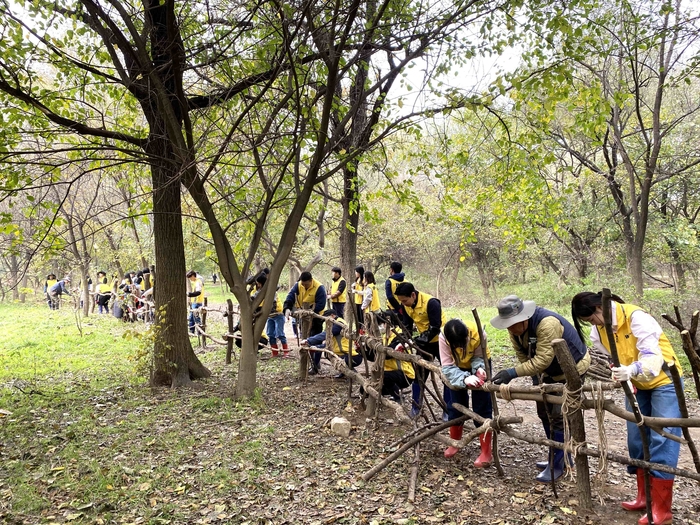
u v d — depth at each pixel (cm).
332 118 820
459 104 629
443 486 429
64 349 1222
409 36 624
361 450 509
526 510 382
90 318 1903
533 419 638
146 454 502
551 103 657
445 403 539
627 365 365
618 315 360
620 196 1212
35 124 702
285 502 405
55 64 679
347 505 399
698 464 330
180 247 781
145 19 677
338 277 1116
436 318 573
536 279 2186
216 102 738
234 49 689
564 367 353
